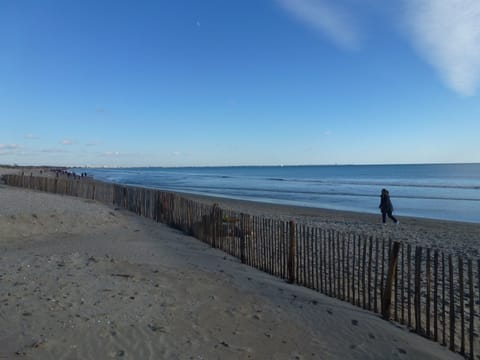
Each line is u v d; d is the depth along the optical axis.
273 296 6.66
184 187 58.62
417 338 5.30
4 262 7.69
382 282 6.13
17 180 33.91
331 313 5.95
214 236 11.41
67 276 6.78
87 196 24.98
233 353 4.35
